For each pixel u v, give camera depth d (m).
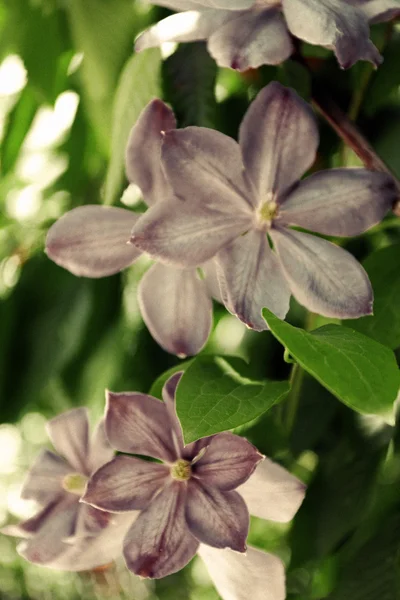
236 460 0.52
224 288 0.51
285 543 0.65
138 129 0.54
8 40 0.68
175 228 0.52
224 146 0.52
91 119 0.66
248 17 0.52
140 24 0.64
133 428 0.53
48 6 0.67
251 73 0.61
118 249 0.54
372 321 0.56
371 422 0.63
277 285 0.52
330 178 0.52
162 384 0.56
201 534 0.51
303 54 0.60
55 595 1.54
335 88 0.61
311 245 0.52
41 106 0.72
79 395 0.71
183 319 0.54
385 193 0.52
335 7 0.51
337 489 0.62
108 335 0.70
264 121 0.52
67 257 0.54
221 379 0.52
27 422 0.90
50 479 0.57
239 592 0.54
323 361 0.48
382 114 0.63
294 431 0.63
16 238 0.73
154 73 0.60
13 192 0.74
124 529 0.53
